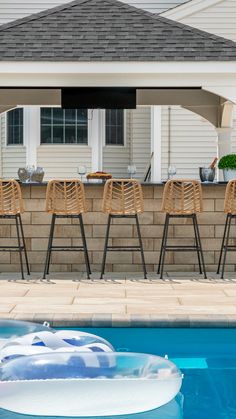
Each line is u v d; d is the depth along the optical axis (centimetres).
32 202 756
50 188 687
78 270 761
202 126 1273
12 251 720
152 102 1008
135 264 761
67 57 735
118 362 337
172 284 650
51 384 317
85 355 337
